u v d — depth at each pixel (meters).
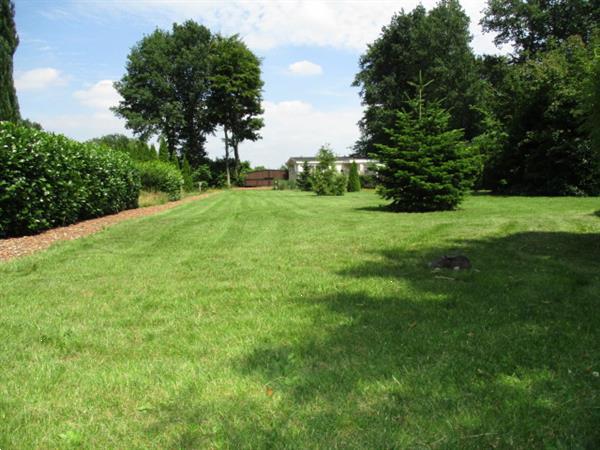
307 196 28.20
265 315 4.32
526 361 3.11
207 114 54.00
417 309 4.36
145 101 52.97
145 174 23.66
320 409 2.57
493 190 24.58
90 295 5.15
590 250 7.18
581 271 5.76
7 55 23.39
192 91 54.66
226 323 4.10
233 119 54.78
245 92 52.72
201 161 56.38
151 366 3.19
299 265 6.66
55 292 5.29
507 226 10.12
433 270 6.02
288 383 2.87
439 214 13.73
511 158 22.75
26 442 2.31
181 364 3.22
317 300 4.80
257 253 7.77
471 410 2.51
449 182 14.75
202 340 3.70
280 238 9.50
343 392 2.74
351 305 4.55
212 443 2.27
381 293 4.98
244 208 18.41
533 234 8.87
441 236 9.02
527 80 22.61
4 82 23.33
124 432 2.39
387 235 9.42
